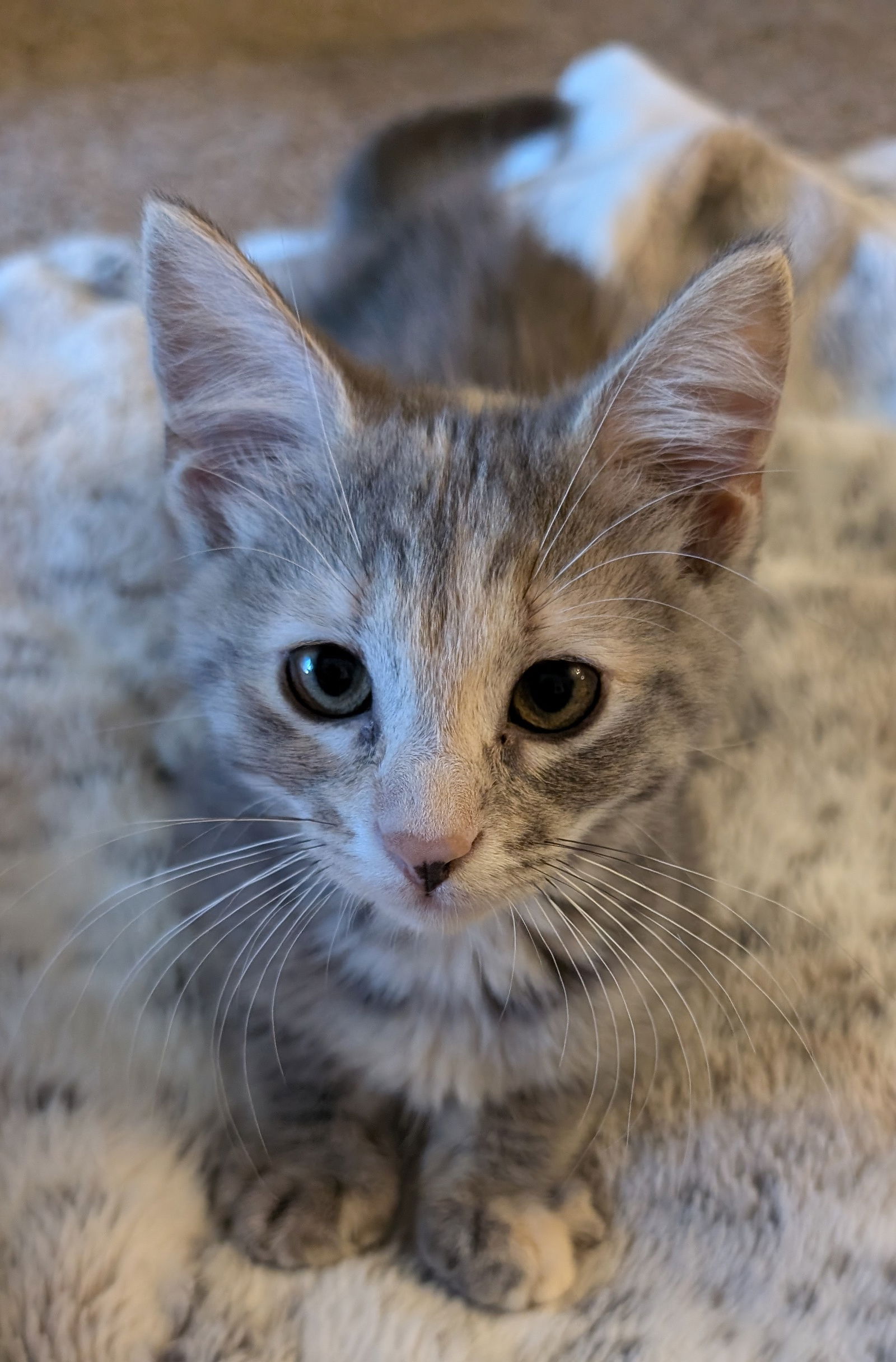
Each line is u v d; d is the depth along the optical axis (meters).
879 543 0.38
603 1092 0.29
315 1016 0.28
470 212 0.41
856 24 0.76
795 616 0.37
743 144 0.45
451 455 0.26
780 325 0.26
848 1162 0.28
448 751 0.25
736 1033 0.30
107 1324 0.26
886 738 0.35
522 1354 0.26
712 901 0.31
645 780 0.27
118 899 0.31
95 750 0.33
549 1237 0.27
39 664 0.34
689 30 0.74
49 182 0.57
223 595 0.27
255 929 0.28
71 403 0.38
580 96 0.52
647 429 0.27
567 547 0.26
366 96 0.66
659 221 0.43
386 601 0.26
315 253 0.45
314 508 0.27
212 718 0.28
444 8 0.75
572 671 0.26
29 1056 0.28
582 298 0.38
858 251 0.45
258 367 0.27
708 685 0.28
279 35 0.70
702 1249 0.28
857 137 0.65
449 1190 0.28
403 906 0.25
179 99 0.64
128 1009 0.29
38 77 0.65
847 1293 0.27
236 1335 0.26
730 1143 0.29
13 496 0.36
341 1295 0.27
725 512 0.28
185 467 0.28
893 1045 0.30
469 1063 0.28
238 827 0.28
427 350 0.35
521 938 0.28
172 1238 0.27
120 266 0.44
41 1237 0.26
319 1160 0.28
